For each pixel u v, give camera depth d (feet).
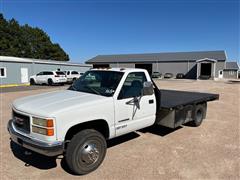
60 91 16.05
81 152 12.29
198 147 17.01
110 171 13.02
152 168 13.47
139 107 15.70
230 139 18.97
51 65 103.76
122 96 14.53
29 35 197.26
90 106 12.71
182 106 19.26
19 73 88.79
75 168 12.19
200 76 148.66
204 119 26.30
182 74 161.58
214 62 144.87
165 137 19.24
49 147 11.17
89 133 12.58
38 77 87.40
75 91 15.49
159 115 18.57
